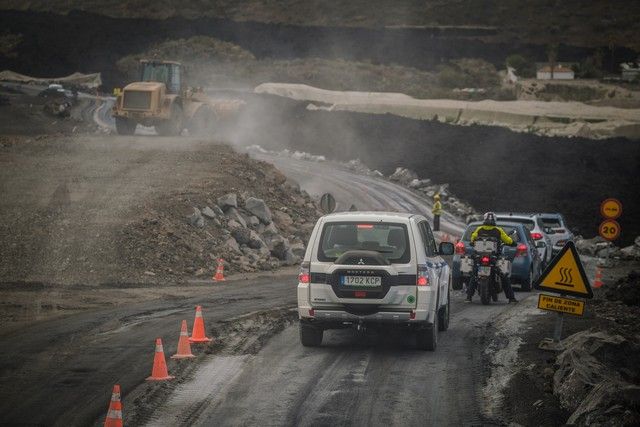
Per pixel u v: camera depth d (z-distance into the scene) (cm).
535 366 2873
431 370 2803
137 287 4731
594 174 12281
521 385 2600
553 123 18338
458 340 3394
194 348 3033
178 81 11650
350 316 3027
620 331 3206
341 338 3406
